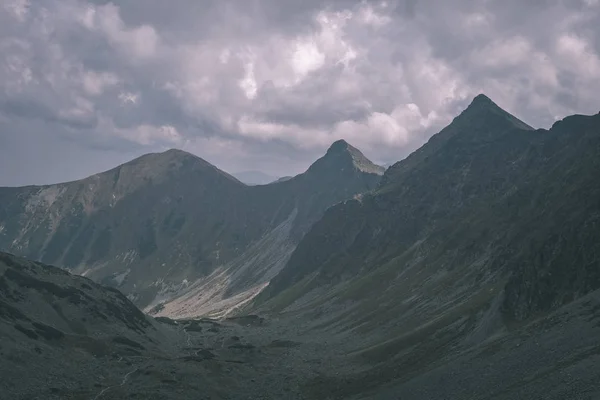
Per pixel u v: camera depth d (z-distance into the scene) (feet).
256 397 476.54
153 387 468.34
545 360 328.08
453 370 387.96
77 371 490.90
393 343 541.34
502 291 495.82
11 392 418.31
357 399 422.41
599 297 384.06
